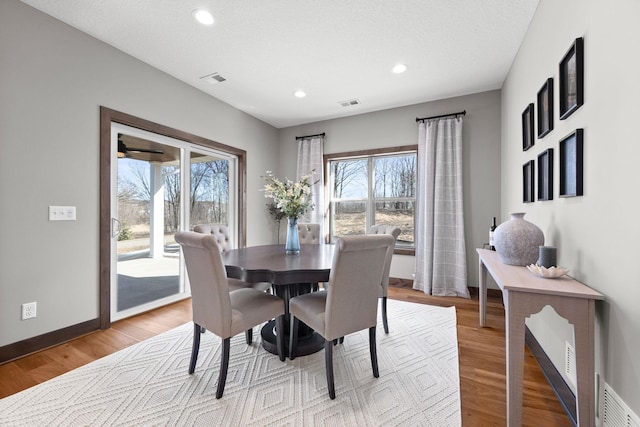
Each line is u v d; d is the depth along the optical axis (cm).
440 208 366
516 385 129
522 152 253
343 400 159
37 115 213
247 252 260
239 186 426
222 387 161
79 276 239
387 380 179
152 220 310
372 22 227
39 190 214
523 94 248
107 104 257
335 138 458
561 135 165
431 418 146
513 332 129
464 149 369
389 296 358
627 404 104
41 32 214
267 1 204
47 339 219
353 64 292
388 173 434
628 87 104
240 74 314
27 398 160
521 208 258
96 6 210
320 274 183
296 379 179
